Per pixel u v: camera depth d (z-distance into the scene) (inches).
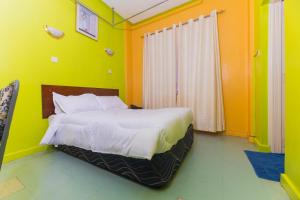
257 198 45.4
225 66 116.4
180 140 70.2
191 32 123.7
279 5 79.1
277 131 80.7
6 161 69.3
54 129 74.7
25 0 76.4
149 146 46.4
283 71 79.0
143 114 74.6
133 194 47.9
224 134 118.6
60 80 93.7
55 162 70.1
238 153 80.0
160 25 145.1
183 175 58.7
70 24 99.8
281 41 79.1
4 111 30.2
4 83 69.3
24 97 76.5
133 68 165.0
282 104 79.6
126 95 156.4
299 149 41.6
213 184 52.7
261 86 85.0
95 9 120.2
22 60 75.5
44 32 84.9
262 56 83.7
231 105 115.3
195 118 121.8
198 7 125.3
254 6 100.3
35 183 53.7
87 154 68.9
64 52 96.0
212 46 114.9
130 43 162.2
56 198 46.1
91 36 115.6
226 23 115.3
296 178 43.2
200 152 82.0
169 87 134.9
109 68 135.7
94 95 110.2
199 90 119.9
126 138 51.6
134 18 151.8
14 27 72.4
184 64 127.6
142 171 52.0
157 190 49.8
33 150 79.6
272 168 62.7
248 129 108.1
